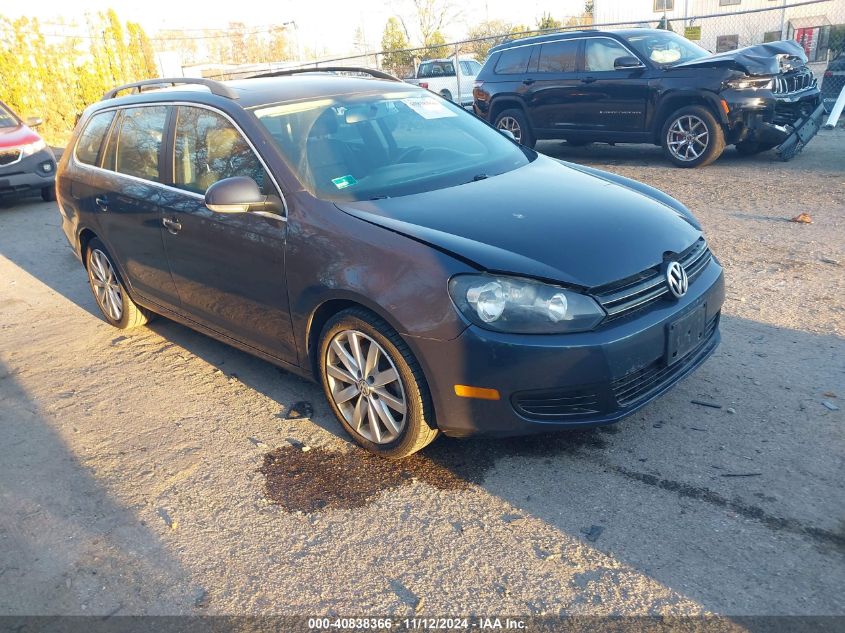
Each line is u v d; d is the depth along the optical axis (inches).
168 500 131.3
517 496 124.0
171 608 105.7
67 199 216.7
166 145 175.8
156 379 183.5
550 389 116.0
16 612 106.9
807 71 396.2
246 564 113.6
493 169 161.8
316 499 128.4
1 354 208.2
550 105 440.1
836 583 99.3
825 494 117.1
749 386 152.7
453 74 836.6
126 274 200.2
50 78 808.3
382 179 150.6
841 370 156.3
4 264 313.0
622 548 109.4
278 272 142.7
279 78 188.4
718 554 106.4
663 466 128.3
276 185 144.6
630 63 399.5
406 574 108.7
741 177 355.3
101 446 152.2
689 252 136.9
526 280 116.2
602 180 160.2
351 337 133.4
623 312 119.4
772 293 203.3
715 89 371.2
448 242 122.8
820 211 281.1
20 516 130.1
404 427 129.3
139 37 916.6
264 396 168.7
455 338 117.1
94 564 116.1
